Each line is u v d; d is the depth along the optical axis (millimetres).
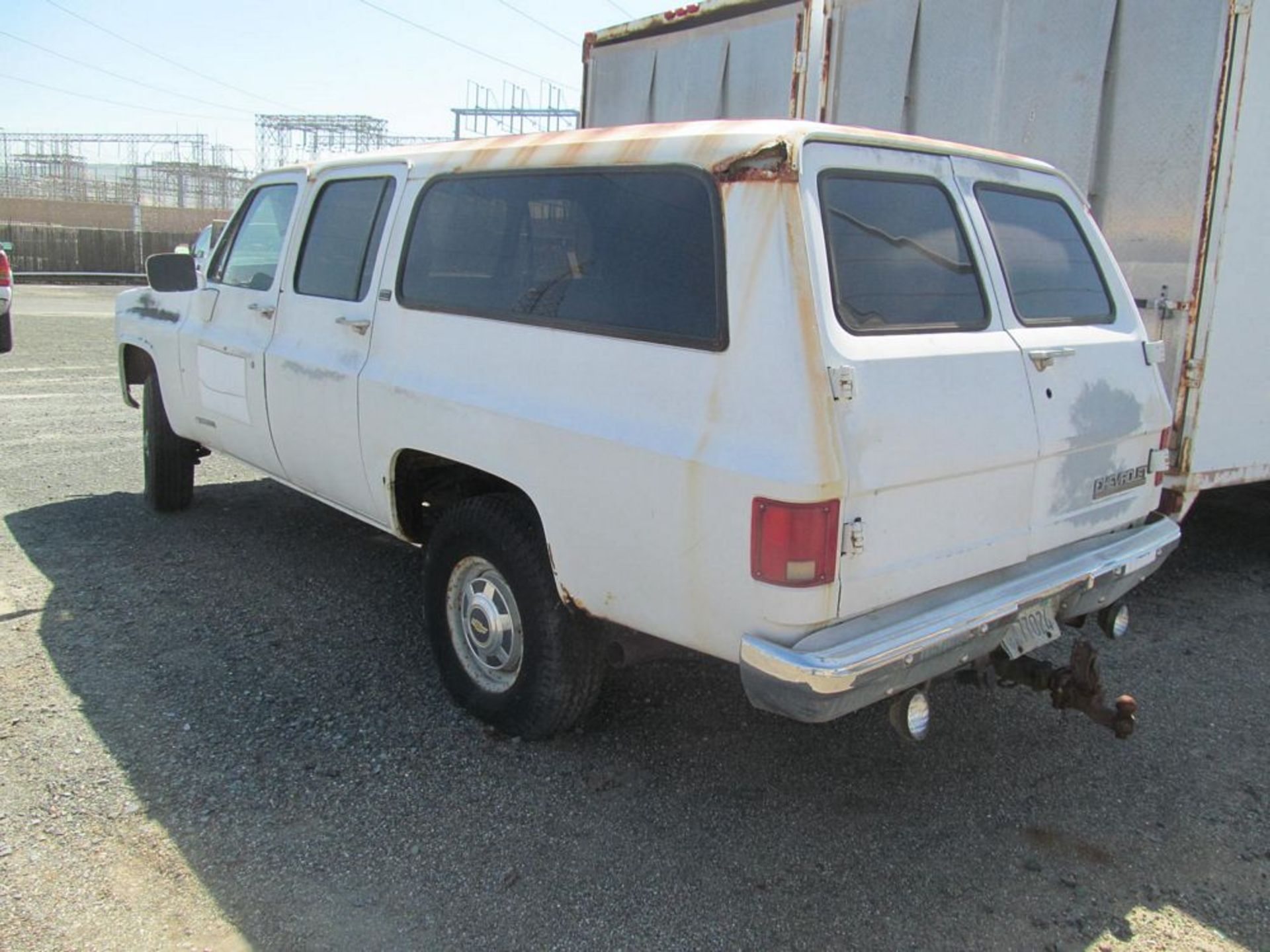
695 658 4523
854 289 2863
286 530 6113
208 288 5344
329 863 2996
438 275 3814
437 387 3648
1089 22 5219
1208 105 4727
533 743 3723
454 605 3879
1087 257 3879
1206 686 4387
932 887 3006
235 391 4992
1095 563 3428
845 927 2818
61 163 57531
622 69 8406
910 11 6215
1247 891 3027
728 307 2797
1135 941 2801
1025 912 2910
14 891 2809
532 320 3371
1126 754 3811
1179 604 5371
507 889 2922
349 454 4207
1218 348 4965
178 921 2727
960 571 3068
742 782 3537
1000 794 3523
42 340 15062
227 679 4129
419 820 3229
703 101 7680
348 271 4293
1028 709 4168
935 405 2898
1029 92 5543
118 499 6695
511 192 3549
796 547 2609
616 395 3055
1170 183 4910
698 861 3090
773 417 2660
